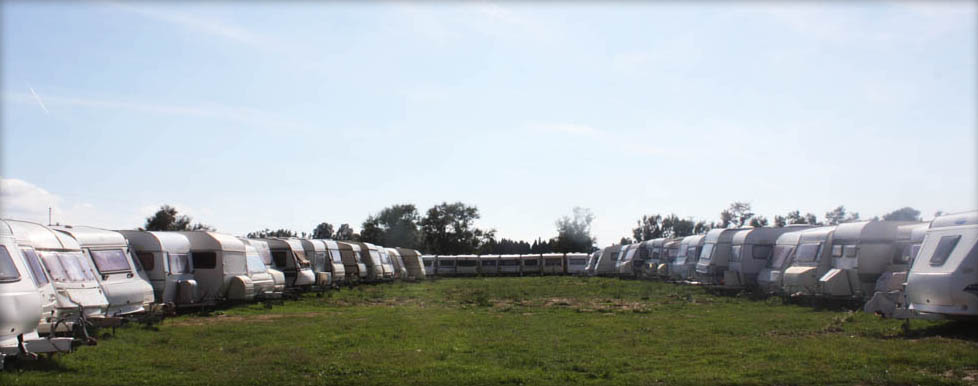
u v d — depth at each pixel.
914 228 20.89
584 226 117.31
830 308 22.64
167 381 10.37
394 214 112.06
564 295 32.44
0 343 10.31
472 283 49.56
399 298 31.03
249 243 27.16
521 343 14.66
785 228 30.27
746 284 29.94
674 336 15.71
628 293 33.22
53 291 13.14
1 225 11.35
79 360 11.95
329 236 95.75
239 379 10.60
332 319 20.31
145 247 20.94
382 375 10.93
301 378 10.70
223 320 19.95
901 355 11.79
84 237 17.03
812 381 10.05
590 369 11.45
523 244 119.25
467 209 118.44
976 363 11.13
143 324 17.44
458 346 14.25
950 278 14.42
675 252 45.62
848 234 22.73
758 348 13.31
